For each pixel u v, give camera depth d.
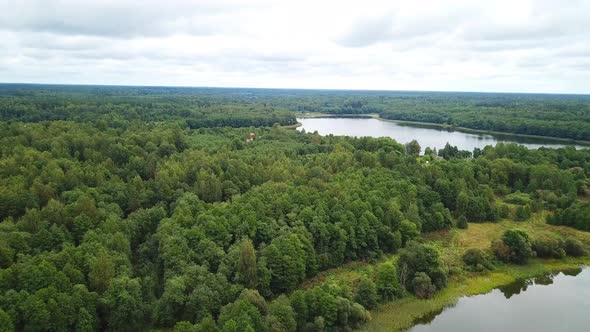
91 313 71.88
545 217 133.25
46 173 124.94
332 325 75.88
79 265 80.25
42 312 67.06
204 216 98.12
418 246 97.75
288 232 96.69
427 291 91.25
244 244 83.81
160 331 74.62
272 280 87.25
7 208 108.19
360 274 97.38
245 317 67.50
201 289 75.94
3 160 135.12
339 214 106.31
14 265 76.25
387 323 82.00
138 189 123.56
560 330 83.06
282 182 129.00
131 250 98.19
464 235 121.31
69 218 98.69
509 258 107.88
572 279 103.00
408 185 133.50
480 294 95.25
